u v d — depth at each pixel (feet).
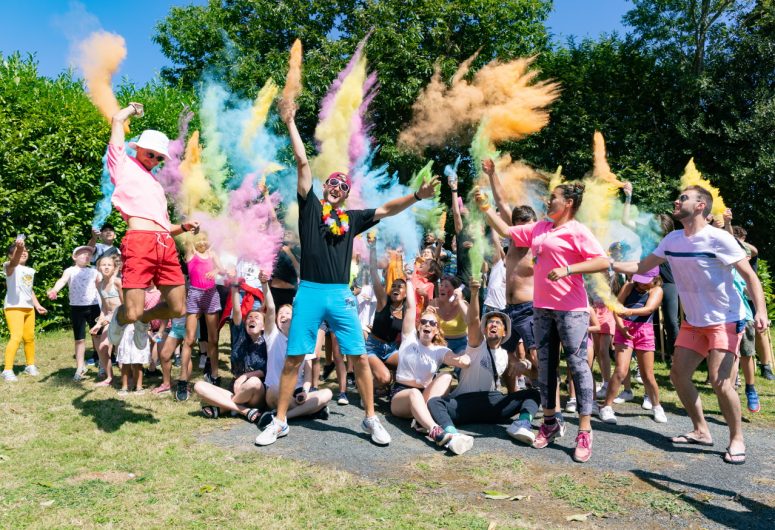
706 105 50.70
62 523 9.57
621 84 55.11
